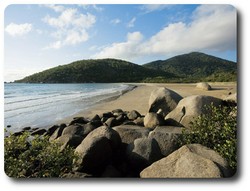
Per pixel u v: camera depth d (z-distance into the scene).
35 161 4.11
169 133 5.66
